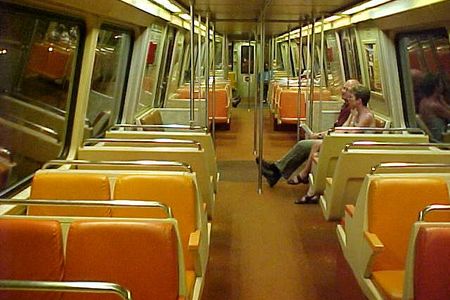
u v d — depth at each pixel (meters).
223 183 6.92
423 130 5.48
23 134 3.63
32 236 2.32
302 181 6.37
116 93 6.00
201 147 4.43
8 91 3.37
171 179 3.06
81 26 4.24
